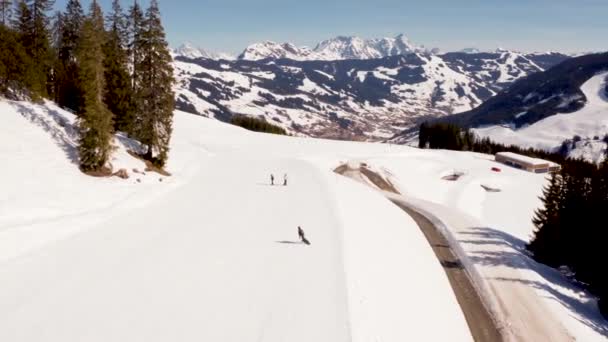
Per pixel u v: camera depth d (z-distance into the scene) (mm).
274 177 58500
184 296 23000
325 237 33031
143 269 26094
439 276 32594
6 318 20094
